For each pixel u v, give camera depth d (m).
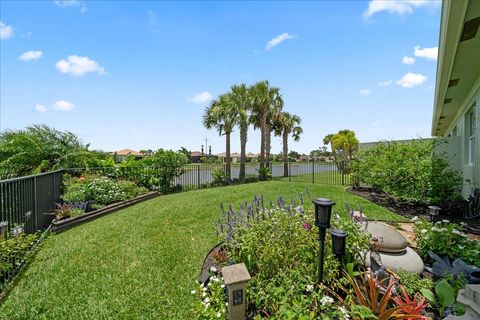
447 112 8.38
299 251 2.55
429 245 3.12
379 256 2.74
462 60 4.31
